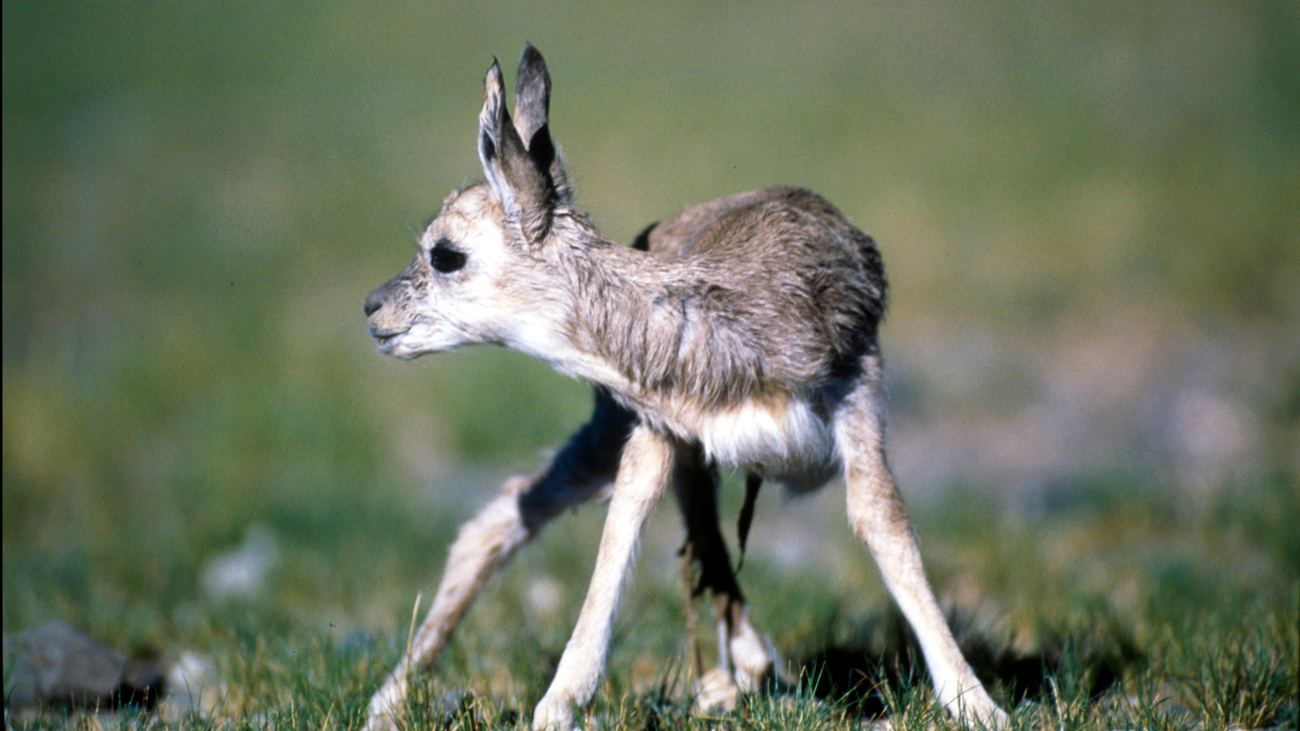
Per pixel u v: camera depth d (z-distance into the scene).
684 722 11.74
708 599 16.25
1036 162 45.25
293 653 13.81
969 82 54.94
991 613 16.75
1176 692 13.38
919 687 11.99
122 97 62.84
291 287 39.91
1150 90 52.44
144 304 38.78
